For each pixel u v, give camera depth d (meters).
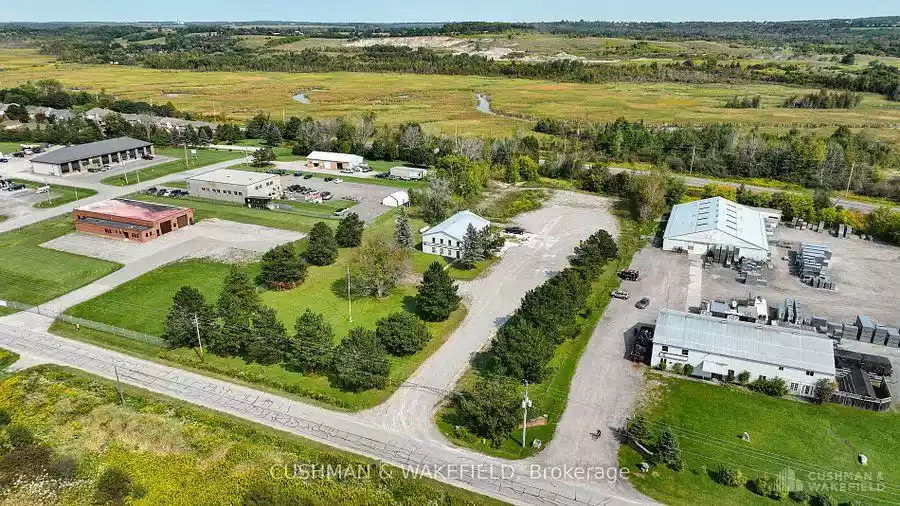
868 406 62.91
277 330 69.69
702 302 86.69
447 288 79.12
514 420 56.44
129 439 56.81
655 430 58.91
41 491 51.50
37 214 120.19
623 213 129.38
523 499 50.31
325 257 97.50
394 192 140.25
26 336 74.62
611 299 87.88
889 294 89.94
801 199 124.19
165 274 92.81
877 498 50.50
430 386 65.81
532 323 70.06
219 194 131.50
